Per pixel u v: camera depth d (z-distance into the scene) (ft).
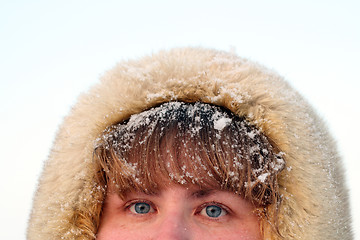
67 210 4.18
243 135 3.94
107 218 4.19
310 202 4.05
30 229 4.66
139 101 4.11
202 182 3.86
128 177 3.94
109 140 4.07
